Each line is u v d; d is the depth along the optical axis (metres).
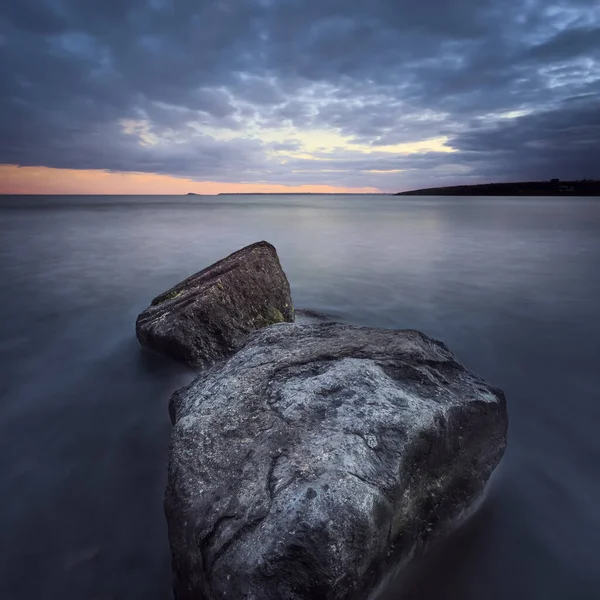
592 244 23.08
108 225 36.66
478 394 3.87
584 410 5.80
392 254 19.97
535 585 3.17
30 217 46.34
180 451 3.24
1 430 5.14
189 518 2.76
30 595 3.09
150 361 6.72
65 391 6.12
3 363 7.20
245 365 4.18
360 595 2.53
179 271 15.87
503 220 42.31
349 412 3.20
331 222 41.97
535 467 4.51
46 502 3.96
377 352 4.18
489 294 12.30
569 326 9.44
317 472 2.64
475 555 3.31
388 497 2.69
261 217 50.78
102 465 4.50
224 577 2.36
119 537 3.59
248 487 2.73
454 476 3.50
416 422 3.13
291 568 2.28
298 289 12.94
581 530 3.67
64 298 11.81
